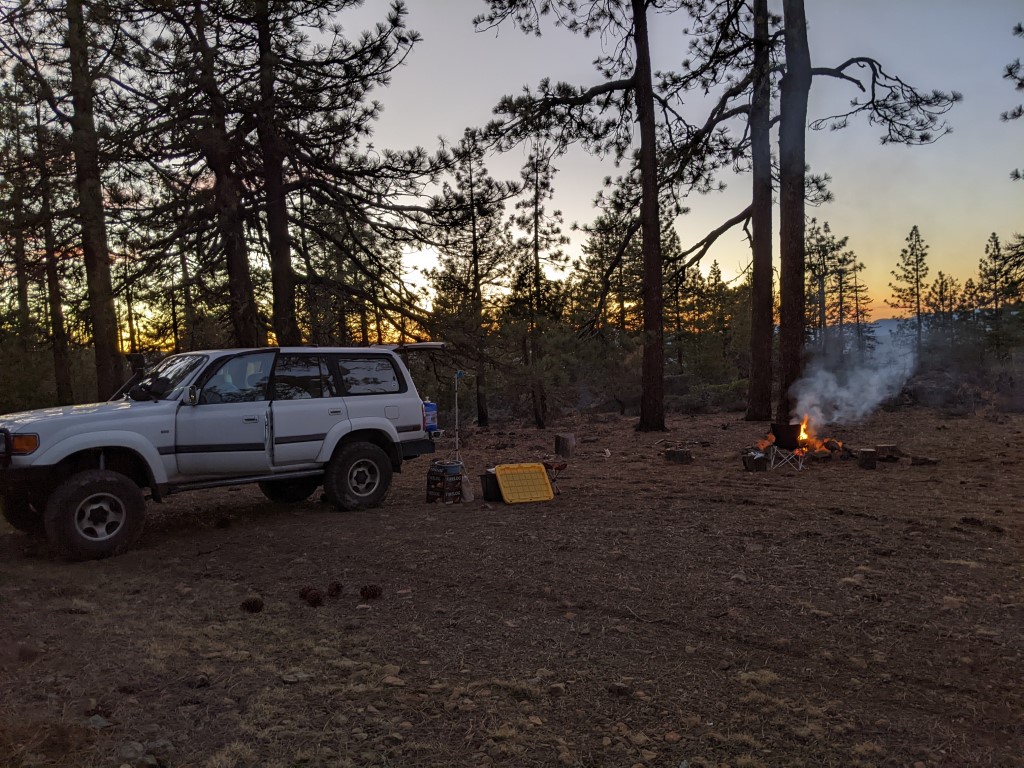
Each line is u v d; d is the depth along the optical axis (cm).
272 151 1352
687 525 736
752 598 505
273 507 934
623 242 1994
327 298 1518
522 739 319
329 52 1283
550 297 2012
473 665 404
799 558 603
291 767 295
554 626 465
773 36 1650
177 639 448
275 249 1420
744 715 340
